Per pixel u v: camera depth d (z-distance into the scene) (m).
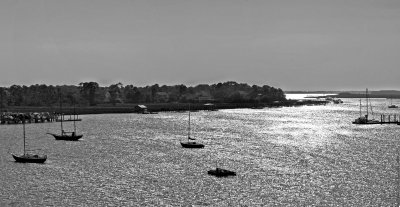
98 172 125.06
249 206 93.88
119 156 152.75
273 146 178.12
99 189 106.56
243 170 127.19
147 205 94.50
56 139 198.00
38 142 189.50
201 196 100.56
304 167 131.50
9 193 103.12
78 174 122.31
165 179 116.25
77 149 169.50
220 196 100.69
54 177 118.50
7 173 123.06
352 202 96.50
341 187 108.00
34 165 134.50
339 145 180.88
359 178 117.12
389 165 134.88
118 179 116.38
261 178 116.94
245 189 106.12
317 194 102.12
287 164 136.50
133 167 132.50
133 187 108.19
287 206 93.94
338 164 136.50
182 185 110.00
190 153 159.38
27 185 110.12
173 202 96.50
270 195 101.38
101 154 157.25
